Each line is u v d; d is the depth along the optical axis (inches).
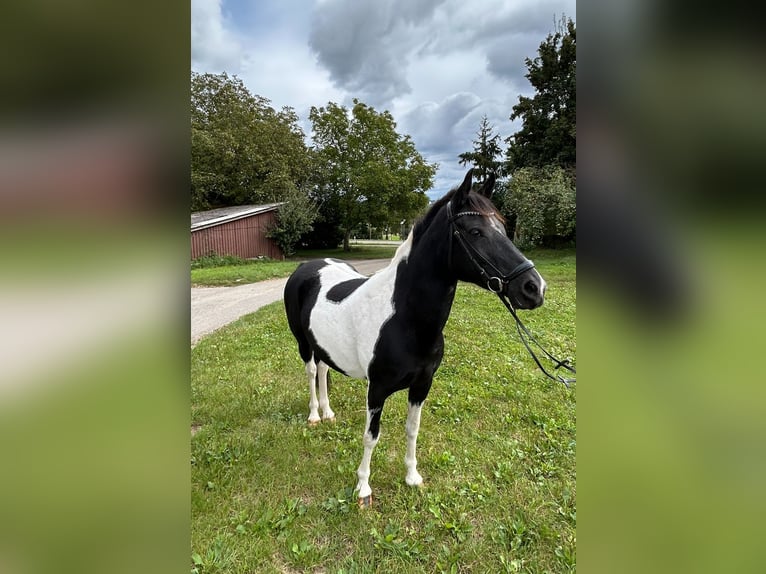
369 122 959.6
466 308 292.4
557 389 149.9
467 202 75.4
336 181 976.3
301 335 124.0
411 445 95.2
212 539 80.0
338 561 76.6
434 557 76.9
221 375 165.2
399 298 82.8
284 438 116.7
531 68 679.7
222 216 688.4
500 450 110.0
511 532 82.0
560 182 555.5
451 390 149.2
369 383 88.7
